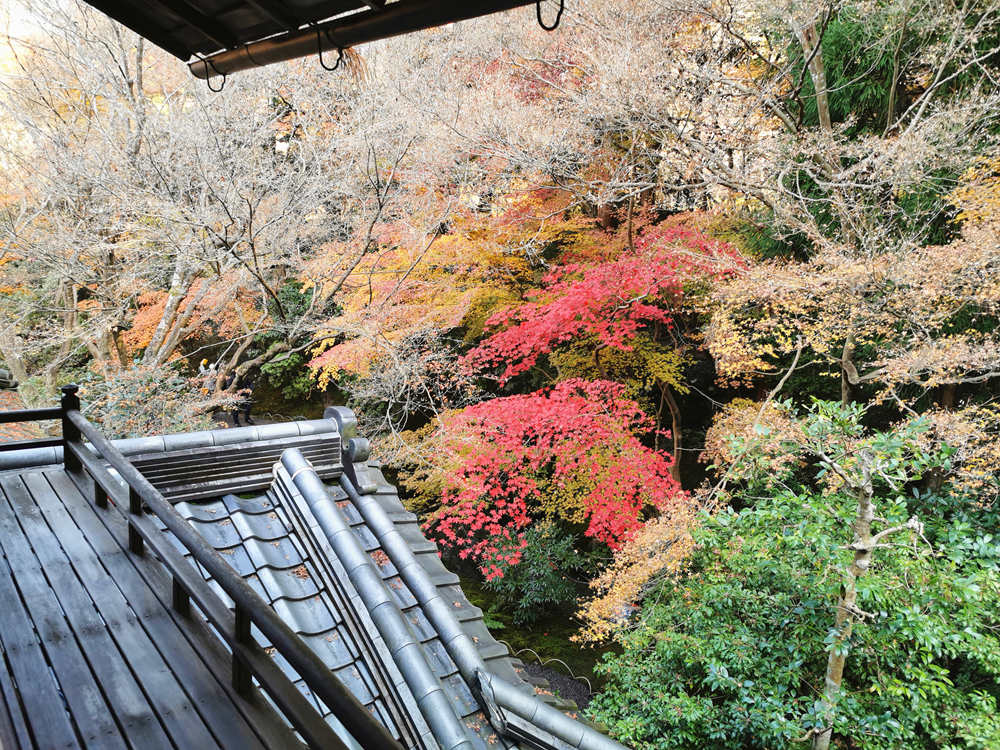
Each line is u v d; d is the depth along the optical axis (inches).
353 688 127.9
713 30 352.2
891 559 244.4
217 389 404.2
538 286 456.1
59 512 143.8
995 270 256.5
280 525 155.8
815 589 253.6
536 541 462.6
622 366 429.1
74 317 419.2
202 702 95.1
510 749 130.5
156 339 366.6
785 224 333.7
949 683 224.8
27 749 85.2
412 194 401.7
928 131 270.2
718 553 289.1
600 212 479.8
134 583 122.2
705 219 383.6
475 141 354.0
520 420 331.6
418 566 155.9
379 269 425.4
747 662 259.1
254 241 350.0
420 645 135.5
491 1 72.8
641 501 337.4
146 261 375.2
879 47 339.6
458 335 537.6
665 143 329.4
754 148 326.6
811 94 366.6
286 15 92.0
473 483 346.9
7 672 98.7
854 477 230.4
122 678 99.0
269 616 80.4
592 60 329.7
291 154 391.5
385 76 391.5
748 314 364.5
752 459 292.5
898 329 323.0
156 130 335.3
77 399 160.1
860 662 254.8
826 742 239.5
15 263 442.9
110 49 328.8
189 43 108.6
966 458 269.0
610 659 308.5
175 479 151.6
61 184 335.6
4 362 408.8
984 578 218.4
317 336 388.8
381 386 407.2
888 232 321.1
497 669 152.1
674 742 262.2
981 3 315.0
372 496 171.0
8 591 117.3
